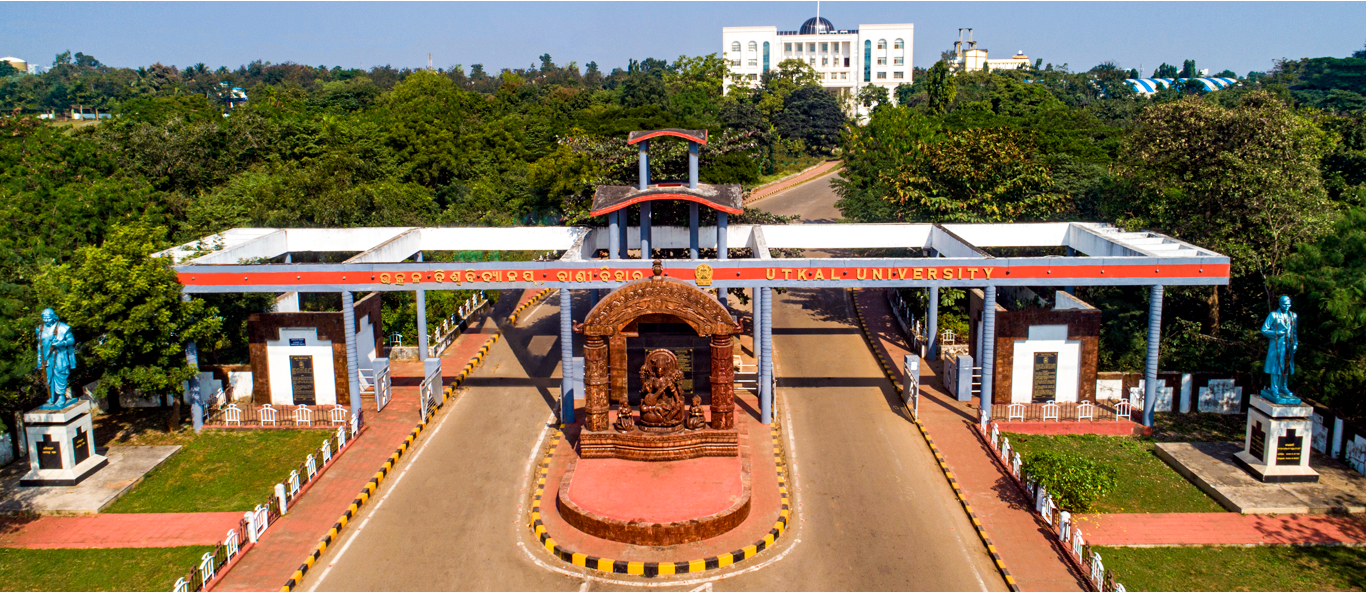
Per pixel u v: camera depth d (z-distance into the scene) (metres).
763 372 30.47
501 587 20.61
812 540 22.75
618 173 44.22
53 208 39.66
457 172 70.06
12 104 129.50
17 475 26.41
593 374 26.36
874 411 32.59
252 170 57.78
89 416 26.58
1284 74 144.38
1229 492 24.55
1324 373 27.64
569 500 23.80
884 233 38.50
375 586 20.66
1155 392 30.39
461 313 45.00
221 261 32.00
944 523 23.72
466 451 29.02
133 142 55.34
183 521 23.72
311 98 108.50
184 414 32.09
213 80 179.38
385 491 25.94
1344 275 27.61
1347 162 51.97
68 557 21.77
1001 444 28.72
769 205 84.19
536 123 87.38
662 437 26.16
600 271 29.50
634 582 20.81
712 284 29.38
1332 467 26.20
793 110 119.50
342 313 32.34
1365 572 20.70
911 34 158.12
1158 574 20.64
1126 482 26.00
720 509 23.12
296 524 23.42
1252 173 35.50
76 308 27.59
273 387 32.97
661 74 137.88
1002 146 43.34
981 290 34.50
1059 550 22.00
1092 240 34.94
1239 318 38.94
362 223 49.62
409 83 91.38
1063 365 32.28
